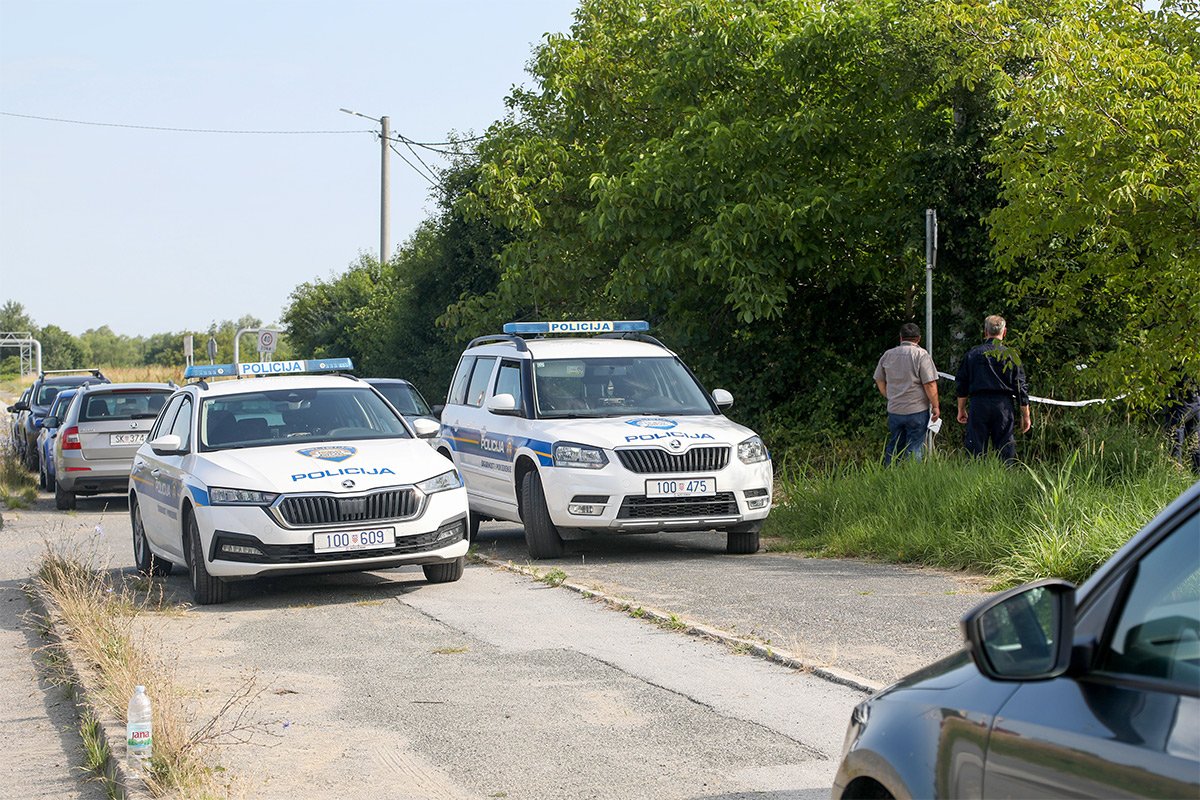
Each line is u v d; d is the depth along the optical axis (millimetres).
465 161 32469
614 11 21594
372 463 11078
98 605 9805
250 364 13305
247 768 6129
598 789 5727
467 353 15406
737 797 5551
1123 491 10906
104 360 157750
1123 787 2387
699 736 6449
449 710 7102
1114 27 12664
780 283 18594
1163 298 12750
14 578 13039
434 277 32938
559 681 7672
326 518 10625
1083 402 15820
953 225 17906
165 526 11922
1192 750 2295
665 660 8094
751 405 20406
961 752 2873
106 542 16203
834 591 10023
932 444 14539
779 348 20453
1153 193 11492
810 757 6059
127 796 5664
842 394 19531
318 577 12180
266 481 10688
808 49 18453
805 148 18938
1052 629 2613
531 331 14992
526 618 9680
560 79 21172
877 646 8047
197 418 11969
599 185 19516
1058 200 12219
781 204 17812
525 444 12797
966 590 9766
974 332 18172
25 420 30688
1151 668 2520
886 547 11719
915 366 14477
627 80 21328
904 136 18406
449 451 14984
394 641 9023
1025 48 12438
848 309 20453
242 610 10531
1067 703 2609
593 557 12781
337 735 6676
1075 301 13367
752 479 12461
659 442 12227
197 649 8938
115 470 21016
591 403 13297
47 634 9820
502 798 5652
